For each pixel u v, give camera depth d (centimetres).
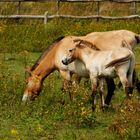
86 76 1339
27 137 1118
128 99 1245
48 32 2288
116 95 1447
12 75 1563
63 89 1361
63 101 1314
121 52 1244
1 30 2288
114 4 2842
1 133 1144
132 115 1122
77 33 2280
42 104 1295
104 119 1236
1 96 1335
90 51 1295
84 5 2830
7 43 2145
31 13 2791
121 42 1355
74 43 1306
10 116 1236
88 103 1341
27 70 1385
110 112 1283
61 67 1361
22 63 1858
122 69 1245
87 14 2784
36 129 1144
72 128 1170
